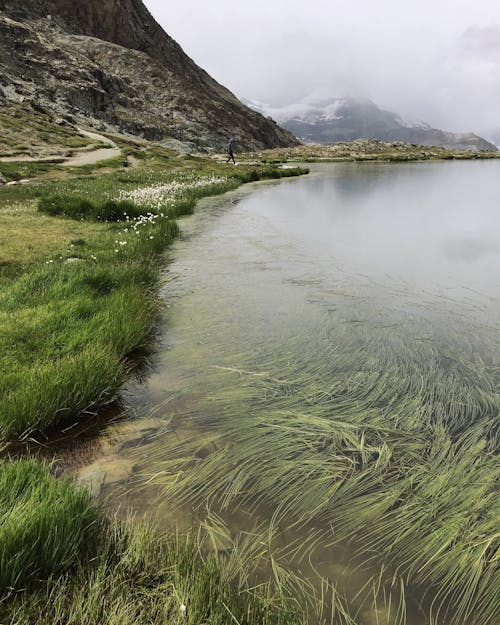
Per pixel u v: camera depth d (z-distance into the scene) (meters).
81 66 130.25
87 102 118.38
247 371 4.97
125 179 30.52
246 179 33.91
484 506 2.93
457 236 12.68
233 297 7.62
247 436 3.79
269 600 2.28
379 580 2.46
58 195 17.50
